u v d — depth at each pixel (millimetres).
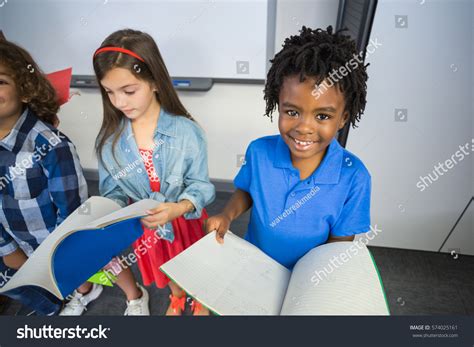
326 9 1344
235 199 750
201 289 468
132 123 806
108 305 1193
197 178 851
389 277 1296
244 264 558
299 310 438
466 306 1178
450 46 922
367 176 613
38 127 746
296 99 476
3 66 649
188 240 964
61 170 752
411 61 972
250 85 1566
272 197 651
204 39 1467
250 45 1458
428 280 1280
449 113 1038
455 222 1280
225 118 1678
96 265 623
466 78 963
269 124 1664
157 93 796
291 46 501
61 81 1021
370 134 1146
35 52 1581
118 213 571
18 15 1505
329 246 550
